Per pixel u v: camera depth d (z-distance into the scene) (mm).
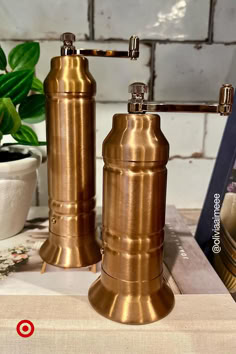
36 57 511
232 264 424
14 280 390
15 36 567
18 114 452
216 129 617
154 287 335
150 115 299
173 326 316
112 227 321
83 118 383
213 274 412
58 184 398
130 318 318
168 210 609
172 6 563
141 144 290
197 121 613
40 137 607
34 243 479
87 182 404
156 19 568
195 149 625
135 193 301
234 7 567
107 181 317
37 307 339
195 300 358
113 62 583
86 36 571
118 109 601
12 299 353
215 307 346
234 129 471
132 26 570
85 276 402
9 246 470
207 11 567
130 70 587
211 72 594
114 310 325
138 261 320
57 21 563
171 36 576
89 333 313
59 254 411
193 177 639
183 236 513
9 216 471
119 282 329
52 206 413
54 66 378
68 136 382
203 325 318
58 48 575
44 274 404
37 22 563
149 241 319
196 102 605
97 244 432
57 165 393
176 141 621
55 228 414
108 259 335
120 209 310
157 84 595
